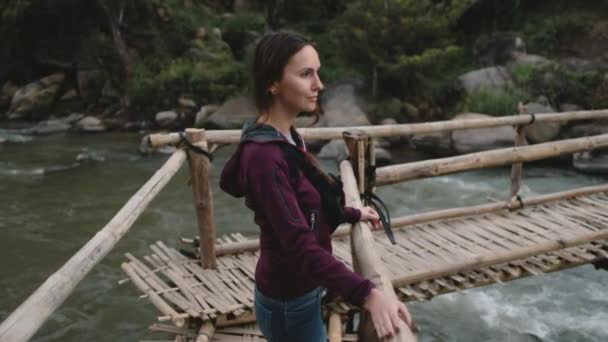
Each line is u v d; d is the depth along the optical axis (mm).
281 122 1403
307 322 1498
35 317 1125
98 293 5707
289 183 1298
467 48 16703
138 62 17672
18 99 17219
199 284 3303
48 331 5020
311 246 1202
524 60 14602
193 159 3336
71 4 17188
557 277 6039
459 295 5641
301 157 1344
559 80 13344
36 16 17297
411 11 14109
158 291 3186
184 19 18516
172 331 2943
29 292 5699
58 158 11555
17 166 10797
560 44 15711
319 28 19156
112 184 9602
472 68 15570
